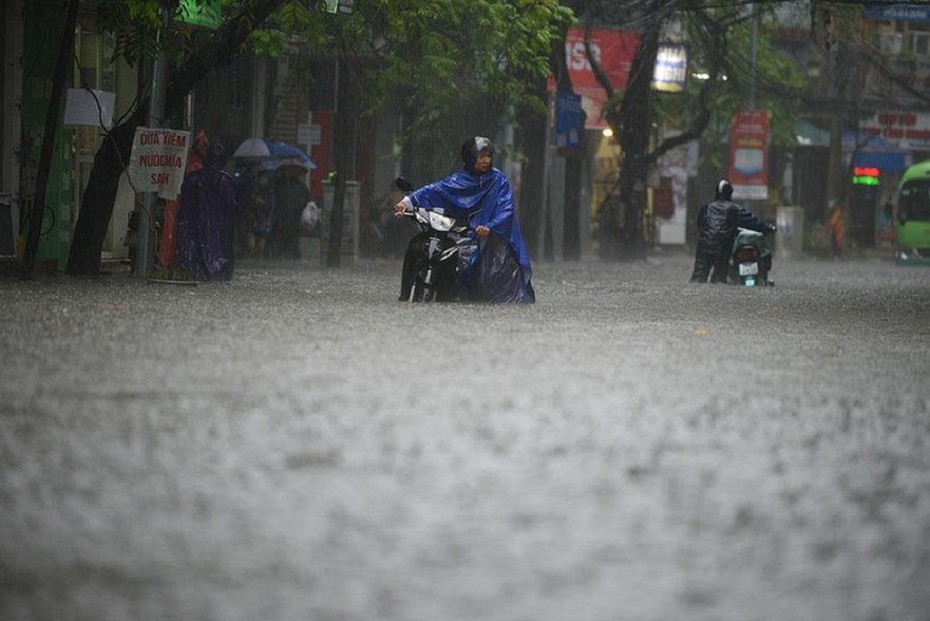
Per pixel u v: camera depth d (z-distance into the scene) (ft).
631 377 81.15
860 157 548.72
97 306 122.21
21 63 179.83
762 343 106.52
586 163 453.99
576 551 41.70
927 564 41.19
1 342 90.74
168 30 171.32
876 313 151.84
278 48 221.87
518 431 61.16
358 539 42.52
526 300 142.72
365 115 255.50
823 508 47.96
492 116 270.46
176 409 64.85
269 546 41.68
